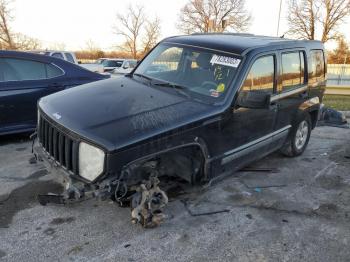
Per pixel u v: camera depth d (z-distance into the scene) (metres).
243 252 3.50
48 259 3.27
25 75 6.14
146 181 3.61
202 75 4.42
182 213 4.14
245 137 4.51
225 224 3.97
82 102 3.90
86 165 3.28
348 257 3.52
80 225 3.80
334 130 8.26
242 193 4.73
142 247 3.49
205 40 4.81
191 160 3.91
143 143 3.31
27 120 6.16
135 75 4.96
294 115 5.64
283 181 5.21
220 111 3.99
